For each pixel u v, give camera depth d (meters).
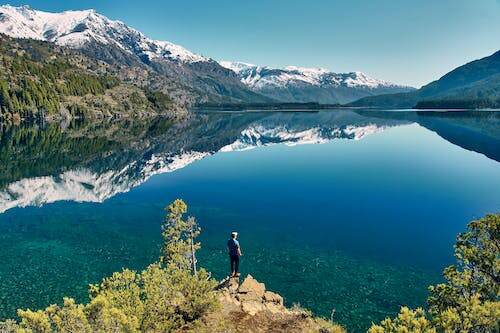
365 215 50.44
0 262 37.91
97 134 170.62
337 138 151.00
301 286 31.38
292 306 28.06
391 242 40.56
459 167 82.00
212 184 72.62
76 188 71.94
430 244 39.81
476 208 51.94
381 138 146.38
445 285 15.99
